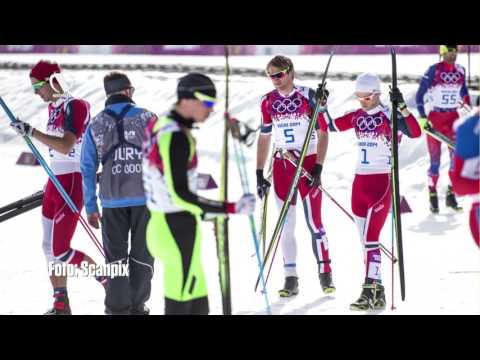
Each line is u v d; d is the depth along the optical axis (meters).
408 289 22.92
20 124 19.61
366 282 21.25
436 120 35.03
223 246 16.50
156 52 65.94
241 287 23.58
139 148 18.97
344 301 21.95
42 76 20.66
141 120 19.08
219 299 21.97
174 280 16.02
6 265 26.39
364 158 21.95
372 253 21.47
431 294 22.28
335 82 52.28
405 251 27.70
